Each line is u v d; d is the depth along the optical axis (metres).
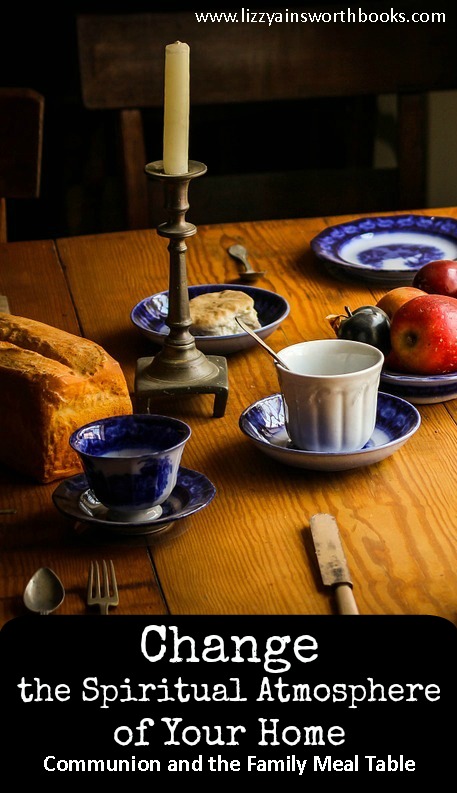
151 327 1.40
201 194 2.41
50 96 3.49
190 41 2.22
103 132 3.48
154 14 2.20
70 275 1.65
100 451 0.94
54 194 3.54
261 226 1.85
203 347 1.29
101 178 3.39
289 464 1.04
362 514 0.97
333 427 1.02
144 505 0.92
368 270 1.53
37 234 3.59
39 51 3.47
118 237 1.82
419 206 2.36
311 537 0.93
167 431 0.94
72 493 0.97
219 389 1.16
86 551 0.93
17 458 1.08
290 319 1.44
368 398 1.02
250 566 0.90
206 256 1.71
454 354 1.15
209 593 0.86
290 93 2.27
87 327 1.44
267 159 3.63
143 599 0.86
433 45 2.27
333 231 1.72
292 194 2.43
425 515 0.96
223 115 3.53
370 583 0.87
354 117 3.33
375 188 2.42
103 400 1.08
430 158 3.33
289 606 0.84
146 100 2.24
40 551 0.93
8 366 1.06
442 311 1.15
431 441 1.10
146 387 1.17
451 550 0.91
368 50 2.26
